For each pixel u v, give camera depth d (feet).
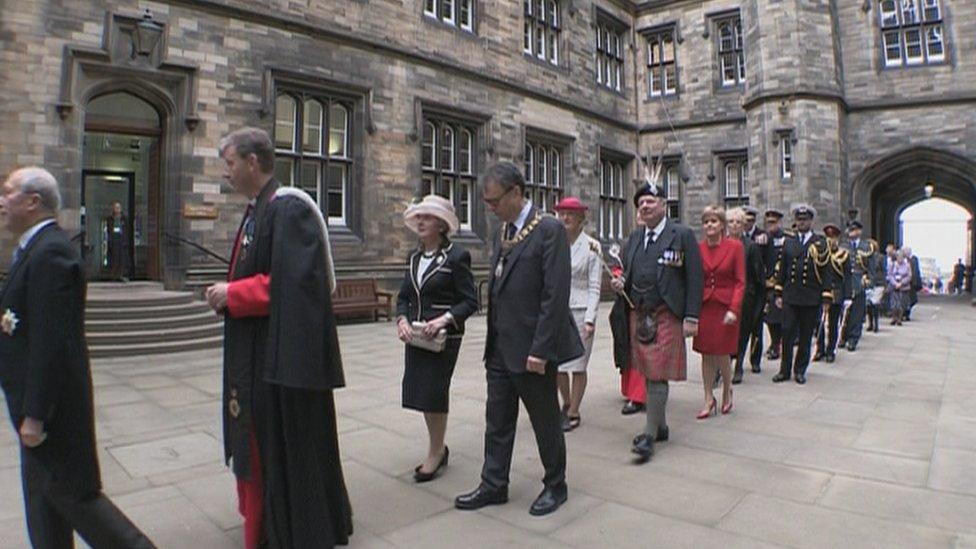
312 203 9.09
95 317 29.35
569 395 17.24
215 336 31.14
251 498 9.18
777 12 56.70
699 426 16.71
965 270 92.32
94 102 33.30
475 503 11.19
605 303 59.72
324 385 8.74
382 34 42.88
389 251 42.83
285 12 37.78
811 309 22.49
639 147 69.92
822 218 55.16
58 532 7.68
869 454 14.23
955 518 10.64
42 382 7.03
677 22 67.82
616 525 10.40
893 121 58.75
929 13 58.44
